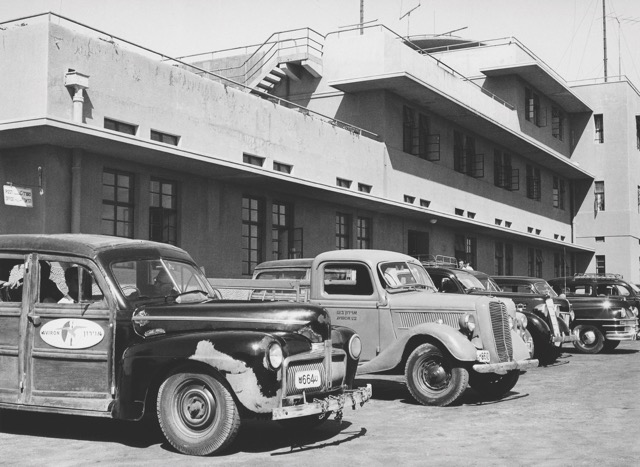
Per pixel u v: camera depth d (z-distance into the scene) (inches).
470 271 632.4
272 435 307.7
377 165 1025.5
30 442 289.6
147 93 668.1
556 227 1743.4
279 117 844.0
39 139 543.5
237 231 752.3
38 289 291.3
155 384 274.4
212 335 263.6
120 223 627.5
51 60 573.9
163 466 247.8
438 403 396.5
